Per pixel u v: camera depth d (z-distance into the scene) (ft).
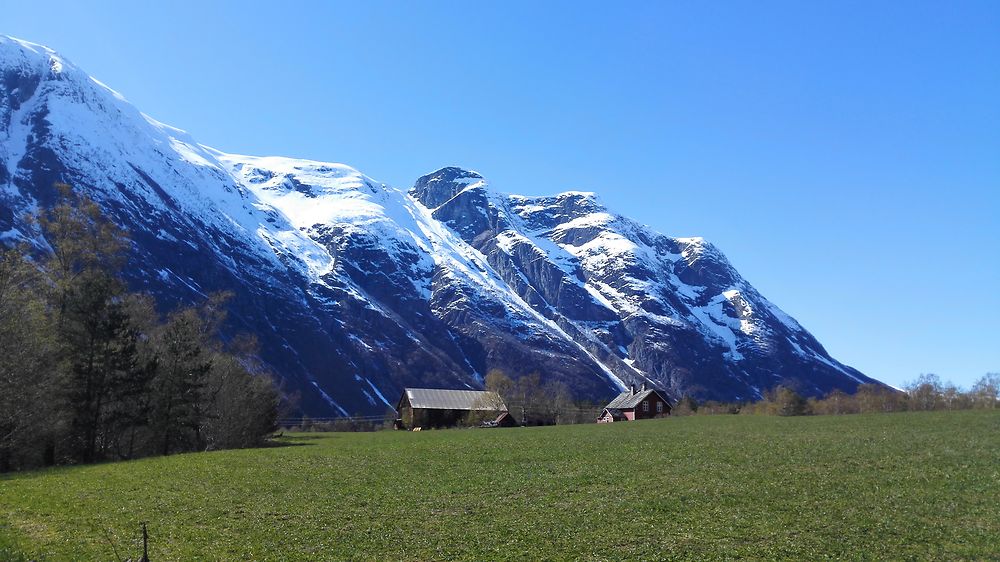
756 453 176.04
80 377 219.82
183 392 257.75
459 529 102.53
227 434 289.33
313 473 158.20
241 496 128.77
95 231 236.02
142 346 257.14
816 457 163.63
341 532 101.19
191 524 106.22
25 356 194.39
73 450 228.22
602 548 91.61
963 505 110.52
